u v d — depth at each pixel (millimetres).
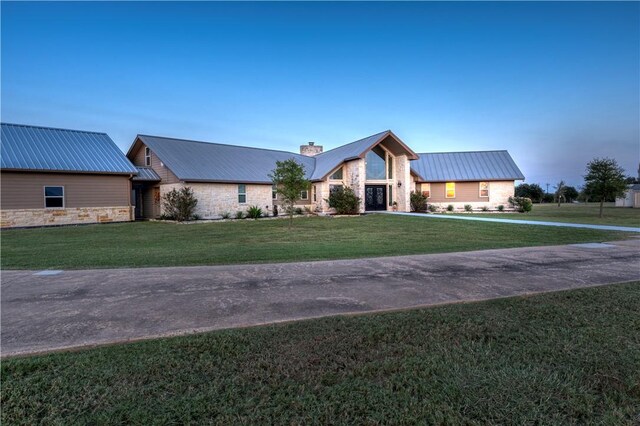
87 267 7496
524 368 3021
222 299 5070
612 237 12141
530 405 2500
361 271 6938
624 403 2529
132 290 5570
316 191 26438
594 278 6234
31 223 17688
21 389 2686
